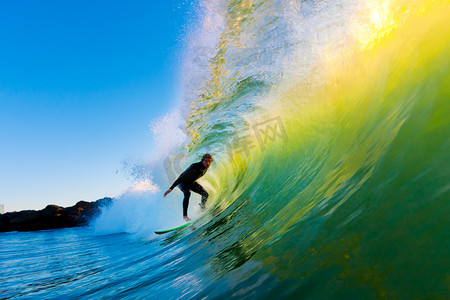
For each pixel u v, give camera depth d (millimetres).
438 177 1115
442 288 792
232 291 1427
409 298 822
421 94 1590
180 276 2307
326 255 1253
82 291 2826
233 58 5387
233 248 2393
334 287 1030
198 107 6699
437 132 1285
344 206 1532
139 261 3816
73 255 5875
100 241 7996
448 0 1955
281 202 2895
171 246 4129
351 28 3316
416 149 1324
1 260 6230
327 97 3832
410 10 2268
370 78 2721
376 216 1233
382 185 1369
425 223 1008
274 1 4297
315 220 1642
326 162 2721
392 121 1725
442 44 1730
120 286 2676
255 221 2922
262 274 1453
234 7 4781
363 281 975
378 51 2742
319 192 2105
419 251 939
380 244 1085
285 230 1872
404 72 1977
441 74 1548
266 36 4707
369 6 2932
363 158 1837
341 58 3555
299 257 1387
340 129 3002
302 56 4285
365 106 2520
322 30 3832
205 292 1608
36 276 4070
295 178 3350
